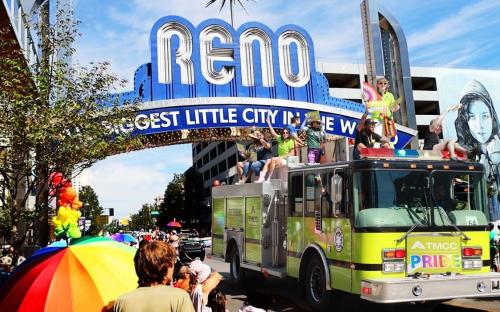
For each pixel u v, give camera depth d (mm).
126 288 4559
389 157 9812
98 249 4832
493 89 74188
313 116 14281
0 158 10797
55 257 4609
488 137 72250
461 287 9180
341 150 12797
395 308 11156
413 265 9242
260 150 15672
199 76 22906
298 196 11586
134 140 13648
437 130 13078
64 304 4281
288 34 24375
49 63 12391
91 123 11500
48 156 10742
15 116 10359
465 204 9922
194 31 23094
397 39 25203
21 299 4305
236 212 14711
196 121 22312
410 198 9555
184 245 30484
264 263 12836
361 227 9273
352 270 9438
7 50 11594
